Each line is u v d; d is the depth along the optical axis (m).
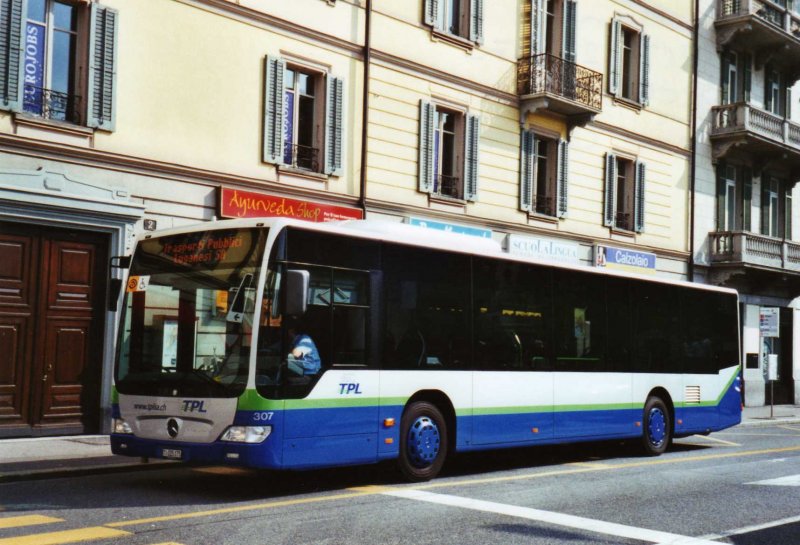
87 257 14.62
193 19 15.95
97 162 14.55
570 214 24.45
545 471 12.18
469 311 11.63
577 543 7.34
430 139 20.52
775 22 31.53
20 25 13.57
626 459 14.15
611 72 25.77
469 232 21.47
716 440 18.33
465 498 9.48
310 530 7.59
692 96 29.02
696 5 29.19
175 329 9.70
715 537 7.74
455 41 21.19
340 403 9.77
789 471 12.43
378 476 11.21
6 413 13.59
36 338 13.94
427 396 11.11
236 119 16.64
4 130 13.45
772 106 32.81
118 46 14.83
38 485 10.08
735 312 17.20
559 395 12.94
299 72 18.12
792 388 31.80
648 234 27.19
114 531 7.41
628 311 14.52
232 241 9.59
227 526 7.71
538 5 23.17
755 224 31.50
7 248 13.64
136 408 9.73
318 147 18.36
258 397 9.02
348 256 10.10
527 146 23.08
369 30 19.08
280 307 9.27
